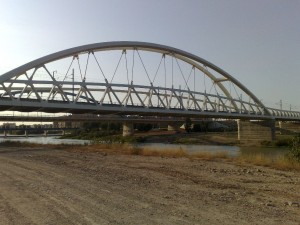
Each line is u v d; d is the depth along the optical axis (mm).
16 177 15781
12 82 54938
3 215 9039
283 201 10930
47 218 8648
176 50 88500
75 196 11281
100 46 70250
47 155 29688
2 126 192375
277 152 56719
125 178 15484
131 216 8758
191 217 8680
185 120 141625
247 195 11906
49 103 56906
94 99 63312
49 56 60312
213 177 16391
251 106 112312
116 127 161250
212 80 109062
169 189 12773
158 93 77438
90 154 30812
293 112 157500
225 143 98500
